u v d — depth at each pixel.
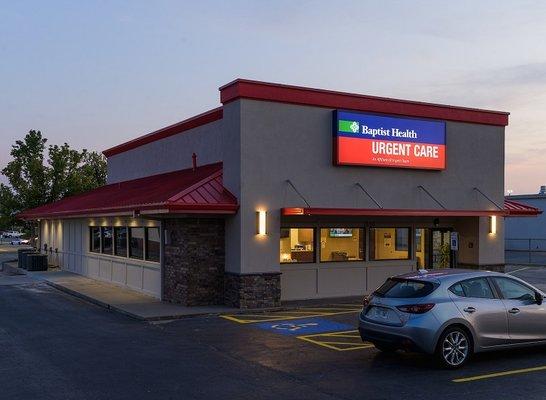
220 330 13.66
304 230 18.62
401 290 10.34
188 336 12.96
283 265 18.17
